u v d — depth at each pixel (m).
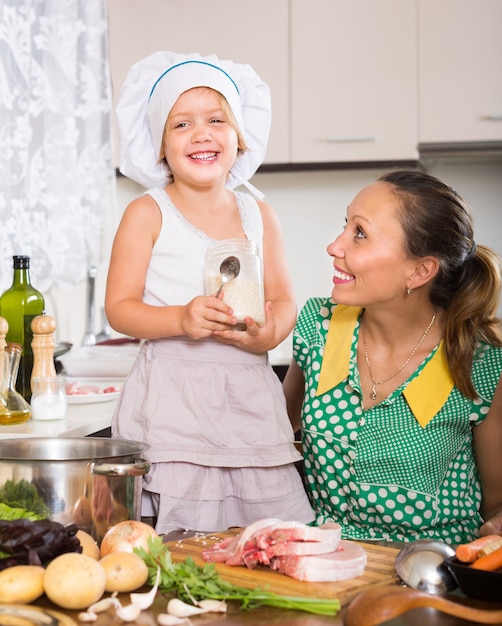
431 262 1.43
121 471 1.13
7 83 2.41
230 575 1.04
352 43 3.54
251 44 3.59
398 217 1.41
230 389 1.55
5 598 0.93
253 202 1.73
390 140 3.55
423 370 1.47
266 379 1.59
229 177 1.81
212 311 1.45
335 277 1.47
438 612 0.94
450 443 1.46
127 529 1.09
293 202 4.01
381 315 1.49
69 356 2.42
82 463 1.13
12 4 2.43
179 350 1.56
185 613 0.91
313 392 1.52
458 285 1.48
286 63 3.58
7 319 1.89
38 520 1.03
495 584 0.96
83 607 0.93
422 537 1.46
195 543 1.17
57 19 2.71
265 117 1.74
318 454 1.50
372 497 1.46
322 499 1.55
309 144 3.59
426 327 1.51
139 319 1.52
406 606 0.88
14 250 2.45
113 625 0.89
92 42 2.99
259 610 0.94
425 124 3.53
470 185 3.89
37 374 1.78
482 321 1.47
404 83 3.53
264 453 1.54
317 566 1.01
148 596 0.94
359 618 0.87
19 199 2.48
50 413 1.74
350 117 3.56
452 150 3.52
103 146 3.12
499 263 1.49
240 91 1.71
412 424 1.45
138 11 3.61
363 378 1.52
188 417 1.53
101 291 3.60
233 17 3.59
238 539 1.10
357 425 1.48
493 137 3.49
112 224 3.19
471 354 1.44
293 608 0.95
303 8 3.56
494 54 3.48
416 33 3.51
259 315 1.49
